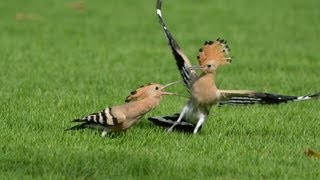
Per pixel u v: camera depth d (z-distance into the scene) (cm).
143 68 2191
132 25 3216
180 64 1263
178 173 1062
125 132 1256
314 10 3866
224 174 1072
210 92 1230
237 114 1497
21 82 1839
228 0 4178
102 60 2314
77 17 3397
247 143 1252
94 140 1219
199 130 1316
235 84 1967
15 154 1127
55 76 1967
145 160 1101
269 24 3356
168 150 1190
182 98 1706
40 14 3441
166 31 1306
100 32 2983
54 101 1579
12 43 2608
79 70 2097
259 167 1106
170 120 1311
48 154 1125
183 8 3809
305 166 1117
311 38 2988
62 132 1265
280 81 2017
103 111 1215
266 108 1585
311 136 1337
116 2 3966
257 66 2277
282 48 2698
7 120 1362
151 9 3772
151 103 1217
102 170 1059
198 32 3072
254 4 4047
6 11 3491
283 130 1379
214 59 1238
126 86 1853
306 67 2291
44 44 2612
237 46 2719
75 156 1116
